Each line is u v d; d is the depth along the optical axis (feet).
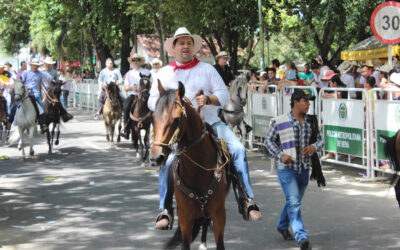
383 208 24.79
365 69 36.14
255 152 44.19
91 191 29.89
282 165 18.88
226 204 26.25
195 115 14.82
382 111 29.71
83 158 42.73
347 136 32.96
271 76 46.75
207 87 17.93
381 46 56.59
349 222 22.50
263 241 20.12
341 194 27.81
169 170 17.16
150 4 81.41
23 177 34.65
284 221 20.15
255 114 44.78
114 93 48.55
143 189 30.19
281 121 18.95
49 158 42.98
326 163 36.58
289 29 97.55
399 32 32.37
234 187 17.93
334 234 20.80
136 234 21.40
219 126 17.83
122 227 22.44
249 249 19.19
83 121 76.95
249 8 73.56
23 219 24.04
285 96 39.42
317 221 22.77
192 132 14.70
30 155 44.09
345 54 62.03
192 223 16.72
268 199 27.07
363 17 62.75
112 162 40.45
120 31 106.32
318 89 41.37
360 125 31.63
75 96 112.27
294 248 19.22
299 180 19.13
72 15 116.67
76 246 19.93
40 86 44.32
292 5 79.30
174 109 13.64
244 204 17.37
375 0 60.34
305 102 18.69
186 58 17.93
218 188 15.51
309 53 126.72
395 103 28.68
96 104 94.94
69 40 147.54
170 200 17.67
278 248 19.25
